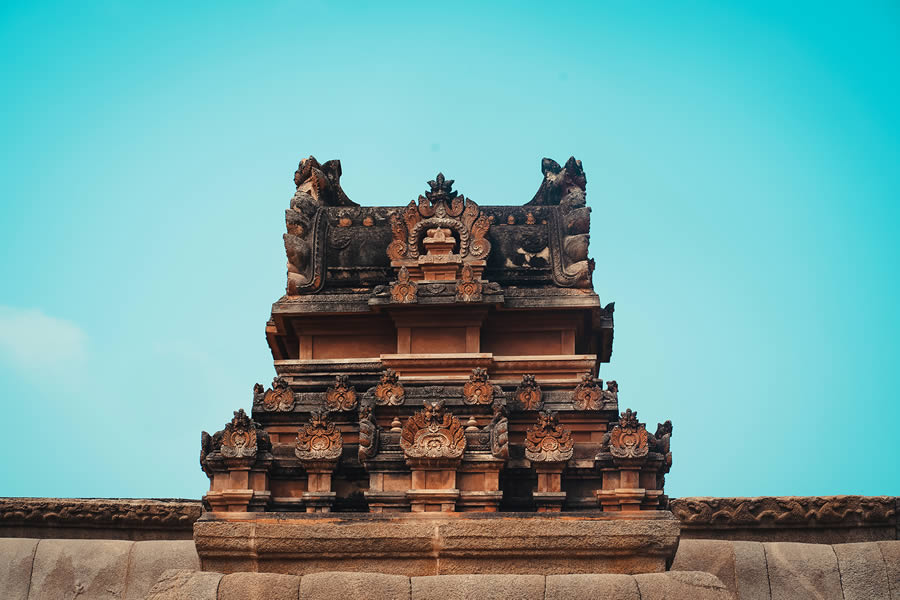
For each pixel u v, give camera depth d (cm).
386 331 2505
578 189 2622
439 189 2567
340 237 2600
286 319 2511
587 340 2586
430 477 2066
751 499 2202
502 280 2528
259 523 1917
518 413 2288
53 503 2241
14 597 2061
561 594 1833
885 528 2178
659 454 2119
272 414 2309
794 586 2036
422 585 1844
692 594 1833
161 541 2112
